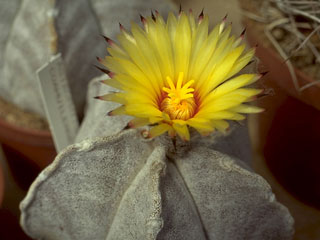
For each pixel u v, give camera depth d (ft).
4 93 0.82
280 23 0.72
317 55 0.67
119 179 0.48
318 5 0.67
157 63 0.44
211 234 0.50
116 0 0.74
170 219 0.44
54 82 0.61
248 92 0.42
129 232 0.46
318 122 0.71
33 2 0.71
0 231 0.75
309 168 0.78
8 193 0.86
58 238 0.56
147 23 0.44
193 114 0.43
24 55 0.75
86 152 0.47
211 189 0.47
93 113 0.59
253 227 0.51
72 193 0.50
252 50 0.44
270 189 0.46
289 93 0.70
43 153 0.80
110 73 0.42
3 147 0.84
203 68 0.45
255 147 0.90
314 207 0.83
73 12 0.70
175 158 0.47
